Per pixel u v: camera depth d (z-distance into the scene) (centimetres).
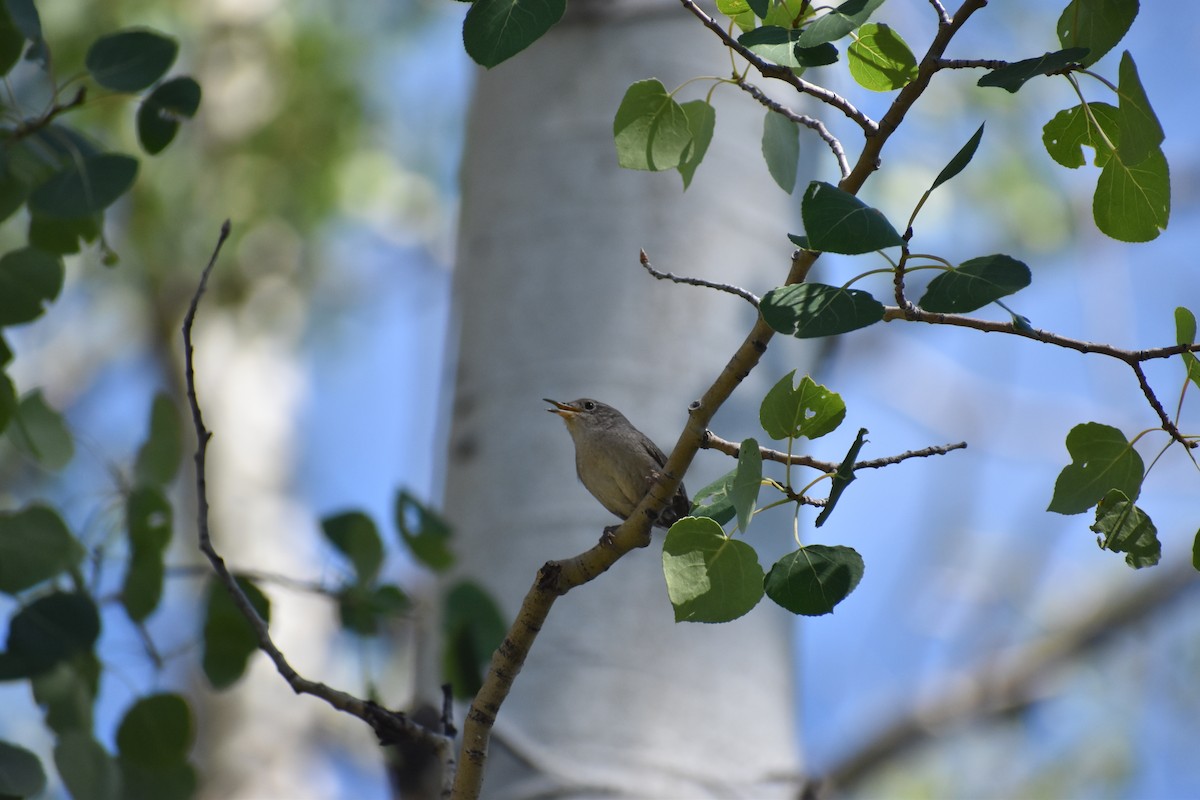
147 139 612
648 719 674
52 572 644
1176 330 445
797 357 788
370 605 709
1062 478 473
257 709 1606
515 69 839
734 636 708
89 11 1545
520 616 508
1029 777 1548
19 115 612
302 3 1745
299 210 1678
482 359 780
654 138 526
